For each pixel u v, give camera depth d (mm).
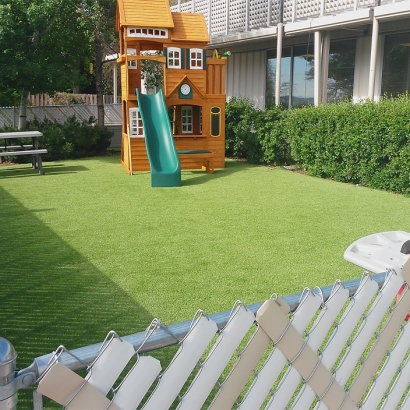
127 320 3496
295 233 5836
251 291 4039
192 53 11039
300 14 12492
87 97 25172
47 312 3633
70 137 13328
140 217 6691
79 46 13680
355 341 1597
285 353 1402
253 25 14031
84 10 13516
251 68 16125
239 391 1350
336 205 7367
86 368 1089
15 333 3283
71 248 5273
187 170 11117
